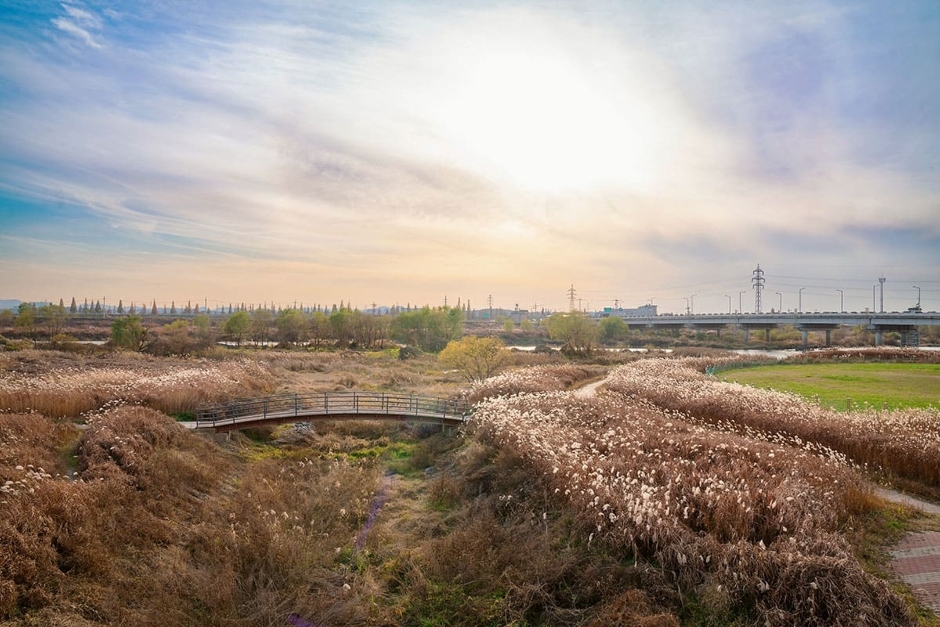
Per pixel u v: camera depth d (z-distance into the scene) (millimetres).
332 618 14117
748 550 13070
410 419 32688
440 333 94188
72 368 46625
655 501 15922
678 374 48156
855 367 61656
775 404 29266
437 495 22422
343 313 97812
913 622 10836
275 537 17156
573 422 26719
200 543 17219
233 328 91312
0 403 26781
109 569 14609
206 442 27297
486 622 13703
